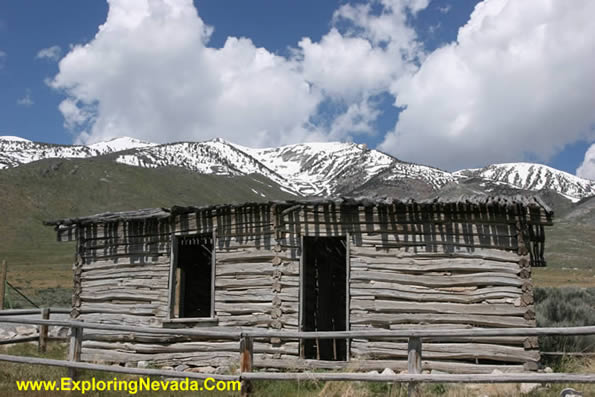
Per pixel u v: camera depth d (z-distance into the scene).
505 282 10.38
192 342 11.82
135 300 12.77
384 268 10.93
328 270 15.69
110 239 13.36
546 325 12.73
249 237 11.76
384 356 10.53
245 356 7.88
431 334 7.04
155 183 189.88
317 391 8.16
